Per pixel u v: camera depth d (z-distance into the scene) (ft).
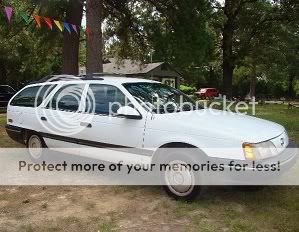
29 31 59.52
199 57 59.47
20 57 98.58
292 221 15.74
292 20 103.09
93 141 21.31
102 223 15.99
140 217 16.60
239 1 103.60
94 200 18.81
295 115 63.05
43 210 17.65
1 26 53.88
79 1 47.03
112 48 72.43
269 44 109.60
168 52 60.95
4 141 34.01
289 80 180.55
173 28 58.23
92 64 40.96
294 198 18.42
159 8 57.16
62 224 15.97
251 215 16.52
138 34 64.18
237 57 107.96
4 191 20.33
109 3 58.70
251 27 105.91
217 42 112.47
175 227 15.49
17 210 17.67
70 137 22.58
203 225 15.56
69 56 50.14
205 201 18.10
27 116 25.72
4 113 75.82
